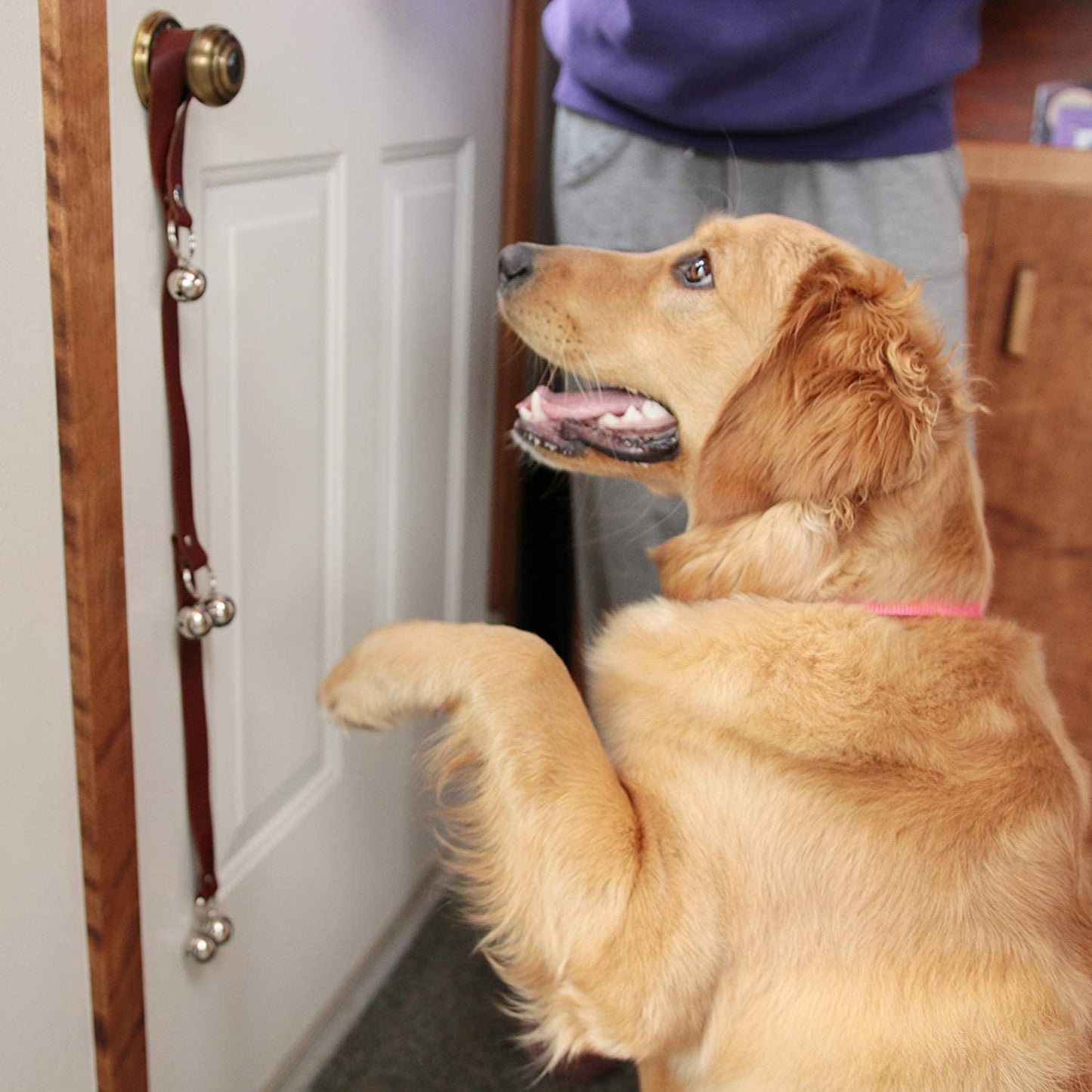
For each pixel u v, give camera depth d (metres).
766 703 1.19
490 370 2.02
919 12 1.63
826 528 1.24
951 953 1.13
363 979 1.86
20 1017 1.06
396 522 1.75
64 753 1.07
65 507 1.02
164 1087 1.32
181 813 1.29
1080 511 2.40
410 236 1.65
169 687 1.23
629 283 1.51
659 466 1.55
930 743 1.18
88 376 1.00
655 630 1.32
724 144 1.74
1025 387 2.35
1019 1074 1.10
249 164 1.23
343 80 1.39
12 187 0.91
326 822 1.64
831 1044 1.14
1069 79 2.42
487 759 1.27
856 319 1.26
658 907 1.16
